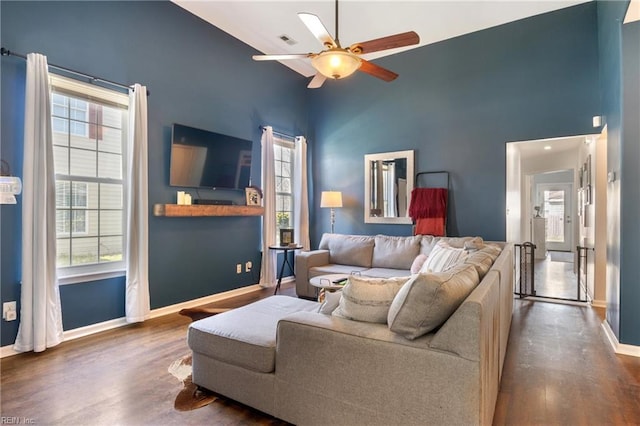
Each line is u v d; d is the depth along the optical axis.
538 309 4.05
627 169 2.79
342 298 1.89
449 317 1.54
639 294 2.75
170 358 2.72
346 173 5.83
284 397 1.85
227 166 4.57
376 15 4.31
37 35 2.94
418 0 4.03
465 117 4.84
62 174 3.16
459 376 1.41
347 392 1.66
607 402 2.10
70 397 2.16
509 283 3.20
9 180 2.71
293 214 5.94
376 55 5.40
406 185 5.25
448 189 4.95
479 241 3.79
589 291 4.59
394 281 1.86
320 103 6.11
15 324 2.83
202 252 4.39
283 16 4.33
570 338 3.14
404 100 5.30
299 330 1.80
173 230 4.05
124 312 3.57
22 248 2.79
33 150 2.81
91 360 2.68
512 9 4.24
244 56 4.98
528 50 4.43
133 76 3.64
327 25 4.51
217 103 4.57
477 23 4.54
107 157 3.49
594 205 4.23
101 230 3.45
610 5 3.31
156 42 3.86
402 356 1.53
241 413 2.00
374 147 5.56
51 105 3.04
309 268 4.60
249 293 4.93
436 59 5.04
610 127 3.29
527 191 7.22
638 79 2.76
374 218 5.53
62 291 3.12
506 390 2.24
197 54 4.31
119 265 3.59
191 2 4.04
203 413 2.00
